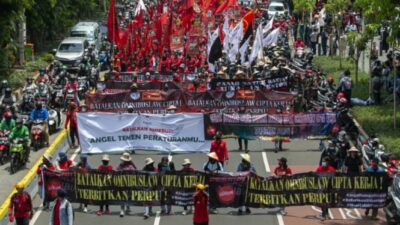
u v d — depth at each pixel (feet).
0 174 119.85
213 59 175.94
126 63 192.95
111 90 165.37
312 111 138.82
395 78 138.92
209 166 103.19
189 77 173.88
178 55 195.72
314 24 233.35
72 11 272.92
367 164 111.55
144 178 100.32
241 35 179.01
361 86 171.22
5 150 124.47
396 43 156.56
